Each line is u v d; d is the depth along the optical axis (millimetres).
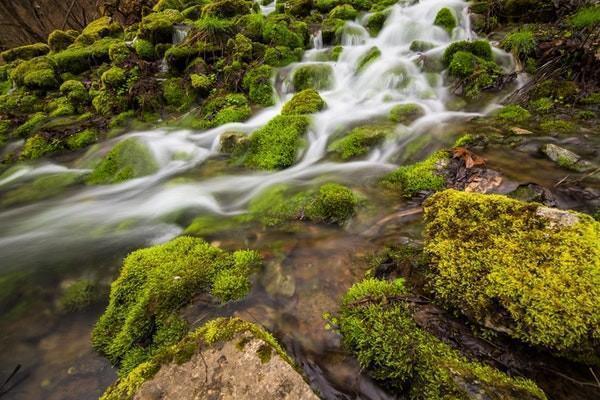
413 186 4344
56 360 2771
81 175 6664
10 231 4941
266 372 2076
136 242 4301
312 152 6184
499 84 7188
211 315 2898
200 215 4746
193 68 9664
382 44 10930
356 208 4137
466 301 2387
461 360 2158
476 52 7906
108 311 3086
